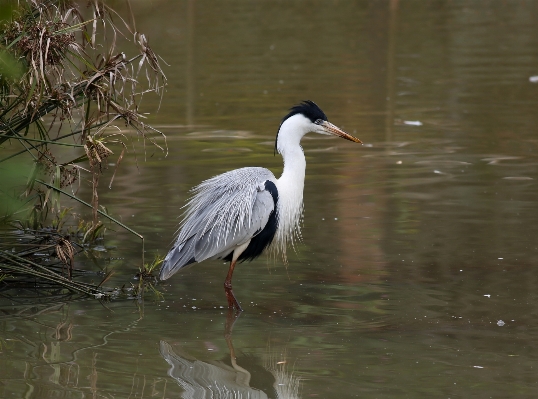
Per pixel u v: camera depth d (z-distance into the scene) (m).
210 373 8.67
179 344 9.50
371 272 11.80
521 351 9.05
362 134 20.25
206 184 11.86
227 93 25.03
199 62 29.84
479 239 13.03
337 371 8.62
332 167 17.59
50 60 10.84
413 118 21.69
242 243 11.21
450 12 41.16
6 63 6.62
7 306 10.95
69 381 8.43
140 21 37.22
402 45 32.88
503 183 16.06
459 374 8.48
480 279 11.38
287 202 11.86
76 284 11.35
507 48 31.77
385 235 13.39
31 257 12.29
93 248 13.22
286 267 12.20
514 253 12.37
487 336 9.49
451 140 19.48
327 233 13.58
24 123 11.43
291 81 26.58
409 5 43.59
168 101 24.17
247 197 11.25
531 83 25.55
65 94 10.97
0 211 6.84
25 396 8.05
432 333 9.62
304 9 42.19
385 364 8.77
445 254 12.43
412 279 11.48
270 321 10.18
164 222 14.27
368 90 25.14
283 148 12.05
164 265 11.06
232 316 10.41
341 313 10.36
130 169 17.58
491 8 42.28
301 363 8.87
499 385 8.20
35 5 11.06
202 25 37.56
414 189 15.84
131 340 9.65
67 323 10.26
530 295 10.76
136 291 11.32
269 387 8.26
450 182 16.25
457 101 23.48
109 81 10.92
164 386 8.34
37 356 9.13
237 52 31.75
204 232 11.11
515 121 21.11
